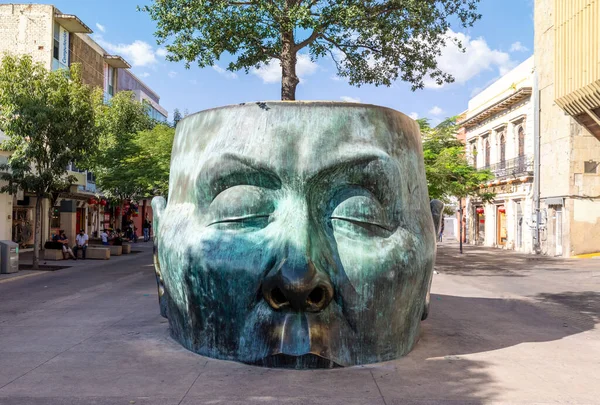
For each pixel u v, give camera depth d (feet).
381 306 17.38
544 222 91.20
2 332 23.12
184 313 18.99
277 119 17.76
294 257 16.11
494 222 117.19
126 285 41.96
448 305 31.60
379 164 17.60
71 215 96.73
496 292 39.52
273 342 16.74
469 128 132.87
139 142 78.02
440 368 17.25
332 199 17.78
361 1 48.67
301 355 16.46
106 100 119.34
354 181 17.65
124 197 95.71
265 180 17.63
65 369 17.12
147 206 164.96
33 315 27.78
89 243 104.42
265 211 17.57
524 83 100.42
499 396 14.69
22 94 54.70
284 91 51.24
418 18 50.19
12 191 58.18
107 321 25.40
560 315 29.07
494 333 23.25
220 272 17.25
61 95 56.39
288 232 16.71
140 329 23.11
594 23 64.59
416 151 19.99
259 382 15.53
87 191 107.96
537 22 93.40
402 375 16.37
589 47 65.87
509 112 107.65
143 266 61.26
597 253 83.20
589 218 83.66
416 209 19.04
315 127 17.65
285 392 14.74
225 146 18.02
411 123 20.21
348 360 17.10
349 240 17.31
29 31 93.20
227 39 48.29
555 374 16.92
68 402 14.14
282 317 16.79
